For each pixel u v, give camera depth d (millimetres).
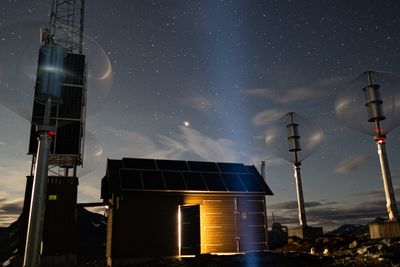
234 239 17016
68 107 17969
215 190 17141
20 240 15609
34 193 5391
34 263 5133
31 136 17500
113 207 15578
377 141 13508
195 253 15945
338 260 10750
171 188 16422
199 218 16438
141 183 16234
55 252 15867
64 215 16438
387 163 13164
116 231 15258
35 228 5254
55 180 16781
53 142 17516
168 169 17938
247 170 19984
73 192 16859
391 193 12891
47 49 5949
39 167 5527
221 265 11734
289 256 12297
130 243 15297
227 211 17328
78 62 18672
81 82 18438
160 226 15906
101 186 19969
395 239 11875
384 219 13305
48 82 5820
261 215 17906
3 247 32562
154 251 15492
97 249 35625
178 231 16078
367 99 13633
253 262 11805
